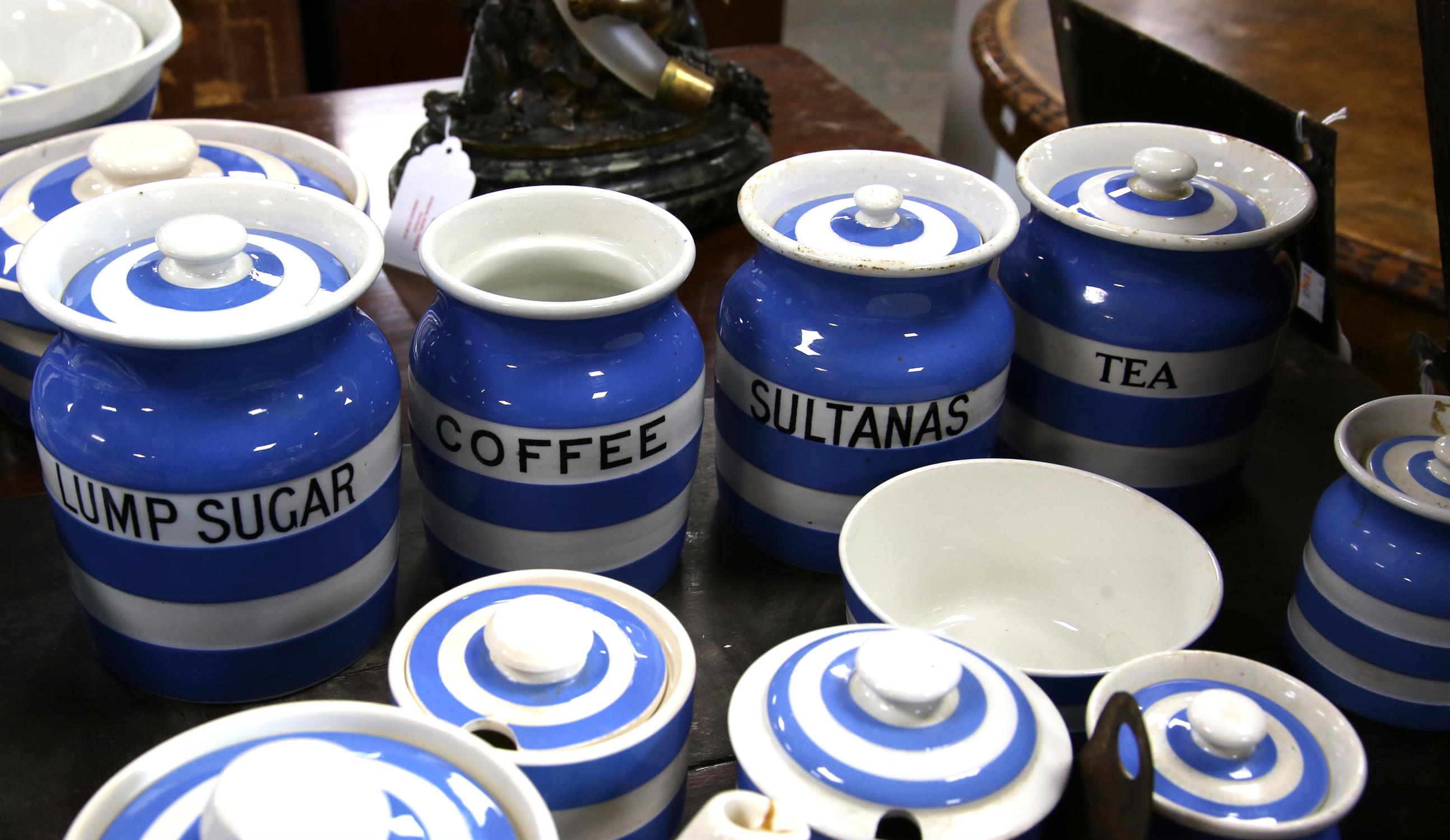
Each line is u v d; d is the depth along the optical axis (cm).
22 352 71
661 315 60
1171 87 87
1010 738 44
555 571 53
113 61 90
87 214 55
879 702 45
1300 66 125
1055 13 95
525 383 57
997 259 81
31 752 57
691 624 66
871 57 293
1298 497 78
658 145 97
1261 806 44
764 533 71
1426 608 57
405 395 83
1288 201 69
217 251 52
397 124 117
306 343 52
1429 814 57
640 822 48
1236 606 69
